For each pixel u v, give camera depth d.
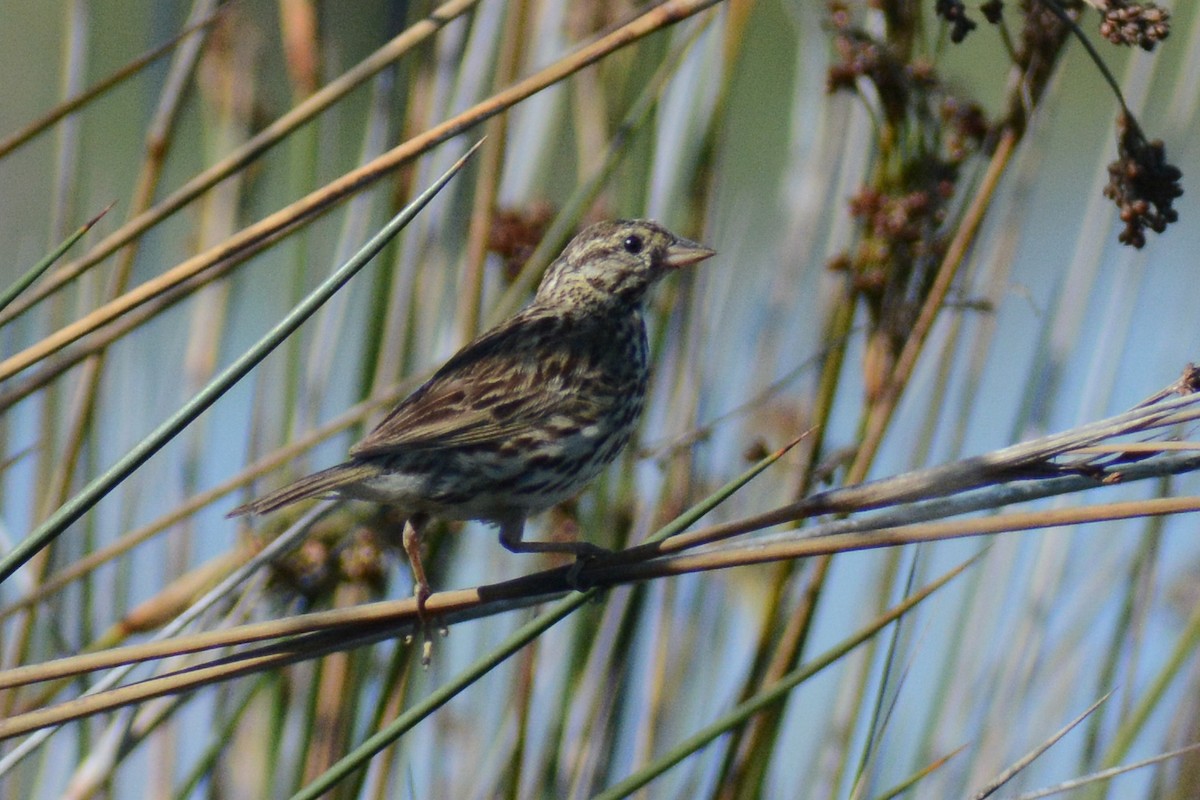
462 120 7.28
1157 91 14.77
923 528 6.61
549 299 10.32
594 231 10.30
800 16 11.59
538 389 9.36
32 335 11.30
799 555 6.83
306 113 7.74
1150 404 6.77
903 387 9.28
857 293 9.77
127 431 11.15
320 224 11.53
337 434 10.67
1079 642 10.72
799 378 11.27
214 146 11.08
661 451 10.31
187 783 9.37
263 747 10.44
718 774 9.62
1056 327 10.77
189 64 9.85
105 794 9.73
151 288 7.13
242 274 11.26
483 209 10.18
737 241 11.60
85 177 12.66
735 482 7.39
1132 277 10.99
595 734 10.08
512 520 9.24
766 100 19.23
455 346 10.28
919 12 9.90
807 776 10.55
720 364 11.12
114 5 18.12
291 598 10.34
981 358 10.66
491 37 10.61
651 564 7.20
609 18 10.98
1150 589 10.37
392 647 9.83
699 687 10.50
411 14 10.65
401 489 8.80
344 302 10.77
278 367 10.91
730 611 10.96
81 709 6.71
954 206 10.48
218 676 6.97
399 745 10.16
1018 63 9.21
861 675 10.17
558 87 11.05
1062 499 11.16
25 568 10.09
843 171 10.70
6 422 11.09
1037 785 10.27
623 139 10.20
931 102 9.78
